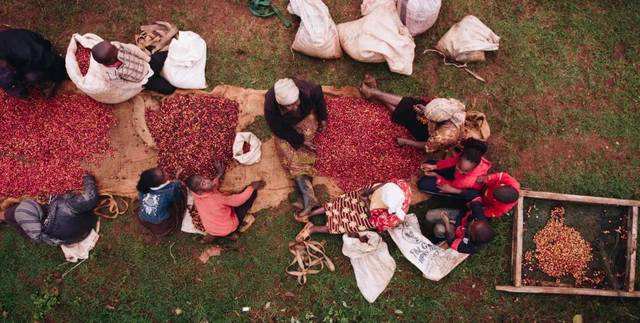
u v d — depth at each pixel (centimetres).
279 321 676
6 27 692
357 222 640
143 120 682
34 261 678
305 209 660
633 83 701
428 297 680
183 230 672
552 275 685
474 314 679
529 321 677
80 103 672
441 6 704
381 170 679
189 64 658
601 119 696
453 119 561
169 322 677
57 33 694
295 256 679
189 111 673
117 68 593
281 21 698
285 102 530
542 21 704
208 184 590
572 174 690
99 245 681
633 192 687
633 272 668
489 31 675
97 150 678
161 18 699
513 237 670
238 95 685
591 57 703
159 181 587
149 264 681
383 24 655
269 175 685
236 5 702
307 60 696
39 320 670
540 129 693
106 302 677
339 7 704
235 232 673
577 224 692
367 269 670
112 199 677
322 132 674
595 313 678
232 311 679
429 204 687
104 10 699
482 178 589
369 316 677
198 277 682
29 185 670
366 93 673
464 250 606
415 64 698
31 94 668
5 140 672
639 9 703
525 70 700
